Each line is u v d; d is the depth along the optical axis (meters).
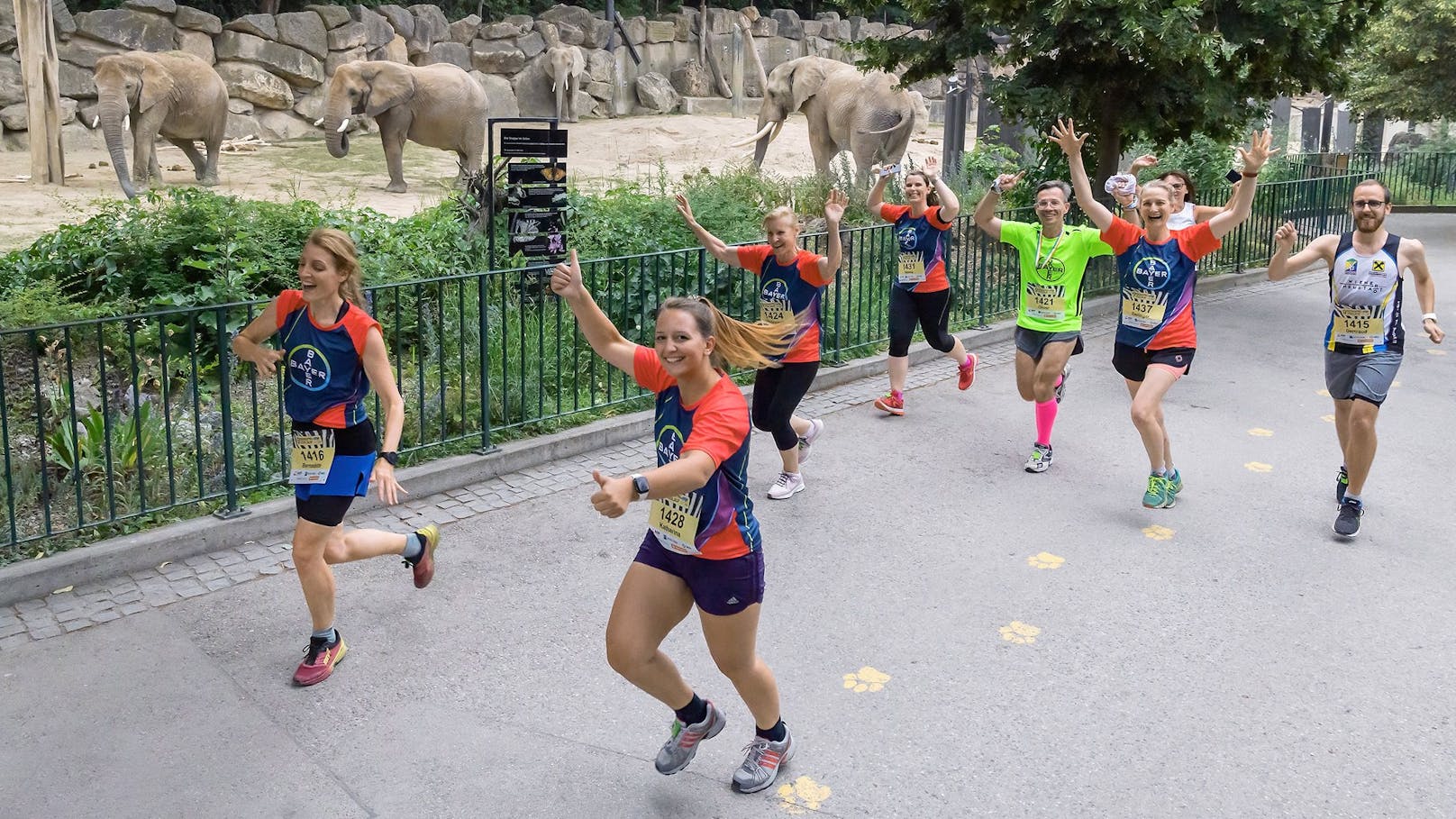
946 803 4.02
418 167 22.92
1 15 22.86
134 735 4.39
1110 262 13.30
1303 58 12.98
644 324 9.24
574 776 4.17
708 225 11.68
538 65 32.50
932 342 8.69
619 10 39.09
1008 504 6.96
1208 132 13.48
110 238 9.67
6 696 4.64
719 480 3.60
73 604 5.43
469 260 10.50
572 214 11.27
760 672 3.93
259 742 4.37
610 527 6.53
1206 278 14.76
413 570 5.54
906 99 18.47
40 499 6.33
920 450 8.00
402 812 3.96
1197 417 8.86
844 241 11.78
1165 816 3.95
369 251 10.20
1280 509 6.93
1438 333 6.30
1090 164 14.38
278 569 5.88
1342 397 6.51
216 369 8.59
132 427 6.68
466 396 7.64
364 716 4.55
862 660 5.03
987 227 7.53
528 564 6.01
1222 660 5.07
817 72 19.11
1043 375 7.29
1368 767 4.26
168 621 5.30
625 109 35.53
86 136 24.16
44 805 3.96
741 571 3.70
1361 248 6.32
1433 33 20.75
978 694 4.75
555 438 7.65
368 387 4.75
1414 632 5.36
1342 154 24.31
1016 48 12.86
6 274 9.43
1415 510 6.94
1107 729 4.50
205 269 9.39
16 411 7.47
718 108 37.19
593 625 5.35
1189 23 11.45
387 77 19.14
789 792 4.07
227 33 26.28
